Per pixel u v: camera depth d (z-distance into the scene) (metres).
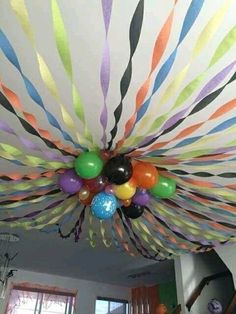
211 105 1.91
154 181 2.11
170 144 2.18
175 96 1.79
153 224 3.06
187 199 2.58
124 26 1.47
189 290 4.14
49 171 2.22
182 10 1.40
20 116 1.88
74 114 1.99
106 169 1.97
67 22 1.46
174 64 1.64
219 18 1.29
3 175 2.24
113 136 1.94
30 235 4.17
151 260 4.93
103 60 1.39
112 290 6.29
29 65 1.68
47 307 5.49
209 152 2.07
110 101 1.90
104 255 4.84
